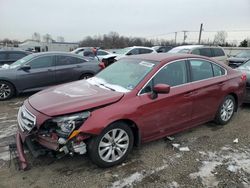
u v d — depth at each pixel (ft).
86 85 14.30
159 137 13.93
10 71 25.29
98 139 11.39
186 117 14.97
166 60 14.44
